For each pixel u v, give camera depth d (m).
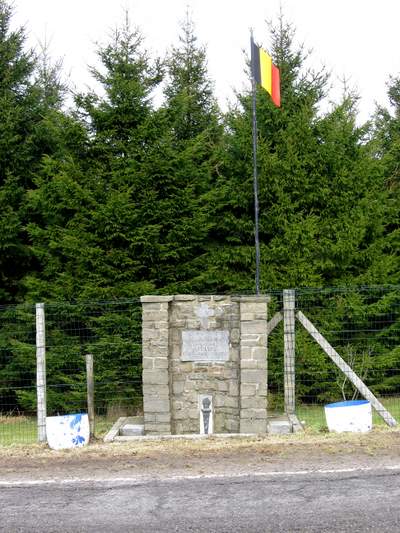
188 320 9.73
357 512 5.61
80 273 12.63
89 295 12.38
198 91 18.27
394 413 11.41
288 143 13.17
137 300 11.09
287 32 15.45
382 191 14.69
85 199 12.62
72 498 6.31
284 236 12.91
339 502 5.90
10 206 13.70
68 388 12.99
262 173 13.07
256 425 9.30
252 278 13.19
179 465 7.50
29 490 6.63
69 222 12.66
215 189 13.27
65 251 12.71
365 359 12.68
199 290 13.35
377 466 7.12
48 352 12.66
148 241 12.54
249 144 13.39
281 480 6.68
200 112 17.59
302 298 12.82
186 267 12.91
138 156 13.02
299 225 12.84
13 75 14.82
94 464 7.70
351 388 12.94
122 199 12.28
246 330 9.39
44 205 13.00
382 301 12.95
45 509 5.99
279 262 13.15
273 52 15.09
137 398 12.35
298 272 12.78
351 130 13.66
